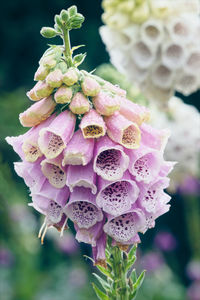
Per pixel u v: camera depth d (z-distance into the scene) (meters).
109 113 0.50
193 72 0.85
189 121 1.17
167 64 0.83
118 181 0.52
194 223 1.47
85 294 1.48
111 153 0.52
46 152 0.50
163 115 1.16
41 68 0.51
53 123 0.51
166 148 1.17
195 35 0.84
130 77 0.86
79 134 0.51
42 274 1.52
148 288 1.49
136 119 0.51
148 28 0.84
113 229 0.51
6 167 1.32
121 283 0.55
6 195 1.35
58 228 0.53
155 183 0.52
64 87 0.51
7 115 1.44
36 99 0.52
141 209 0.52
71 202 0.50
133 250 0.56
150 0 0.82
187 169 1.21
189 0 0.83
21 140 0.53
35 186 0.52
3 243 1.44
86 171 0.51
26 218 1.43
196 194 1.41
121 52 0.85
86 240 0.52
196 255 1.48
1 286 1.42
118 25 0.82
